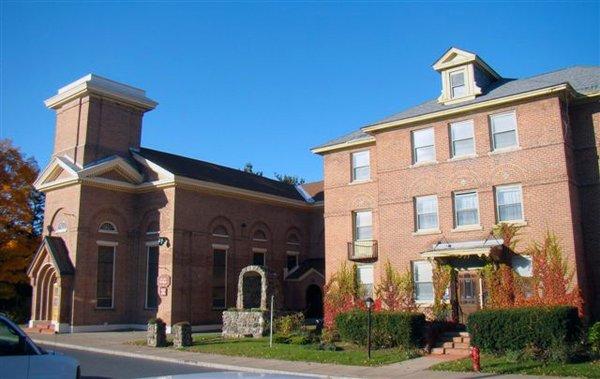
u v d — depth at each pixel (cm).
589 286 2433
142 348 2523
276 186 4619
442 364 1930
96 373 1809
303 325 2917
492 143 2636
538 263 2403
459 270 2625
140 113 3972
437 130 2803
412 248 2788
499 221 2564
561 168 2423
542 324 1961
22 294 4281
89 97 3669
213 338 2877
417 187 2823
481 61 2805
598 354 1938
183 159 4169
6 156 4141
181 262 3466
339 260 3203
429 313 2659
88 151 3603
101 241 3500
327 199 3331
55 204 3612
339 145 3275
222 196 3822
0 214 4038
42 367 995
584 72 2758
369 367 1916
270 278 3036
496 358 2002
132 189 3669
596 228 2453
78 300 3328
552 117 2478
